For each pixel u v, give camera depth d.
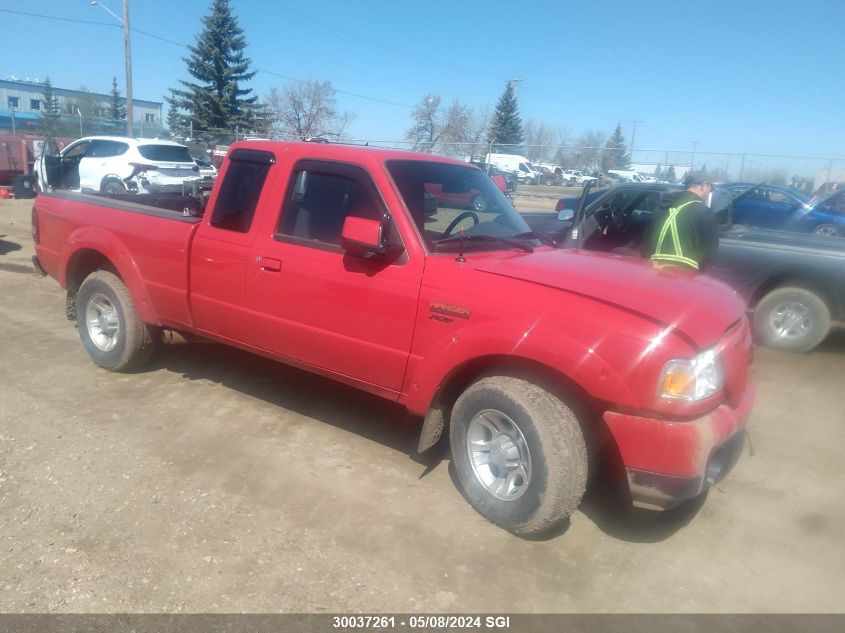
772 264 6.73
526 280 3.36
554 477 3.16
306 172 4.13
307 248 4.02
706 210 5.11
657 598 3.00
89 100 53.38
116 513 3.42
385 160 3.93
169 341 5.62
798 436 4.82
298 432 4.48
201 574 2.99
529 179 35.19
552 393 3.29
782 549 3.41
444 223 3.94
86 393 4.92
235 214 4.38
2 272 8.89
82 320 5.34
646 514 3.70
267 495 3.66
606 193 7.80
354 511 3.55
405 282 3.62
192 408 4.76
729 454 3.30
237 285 4.33
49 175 16.02
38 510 3.41
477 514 3.58
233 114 45.72
